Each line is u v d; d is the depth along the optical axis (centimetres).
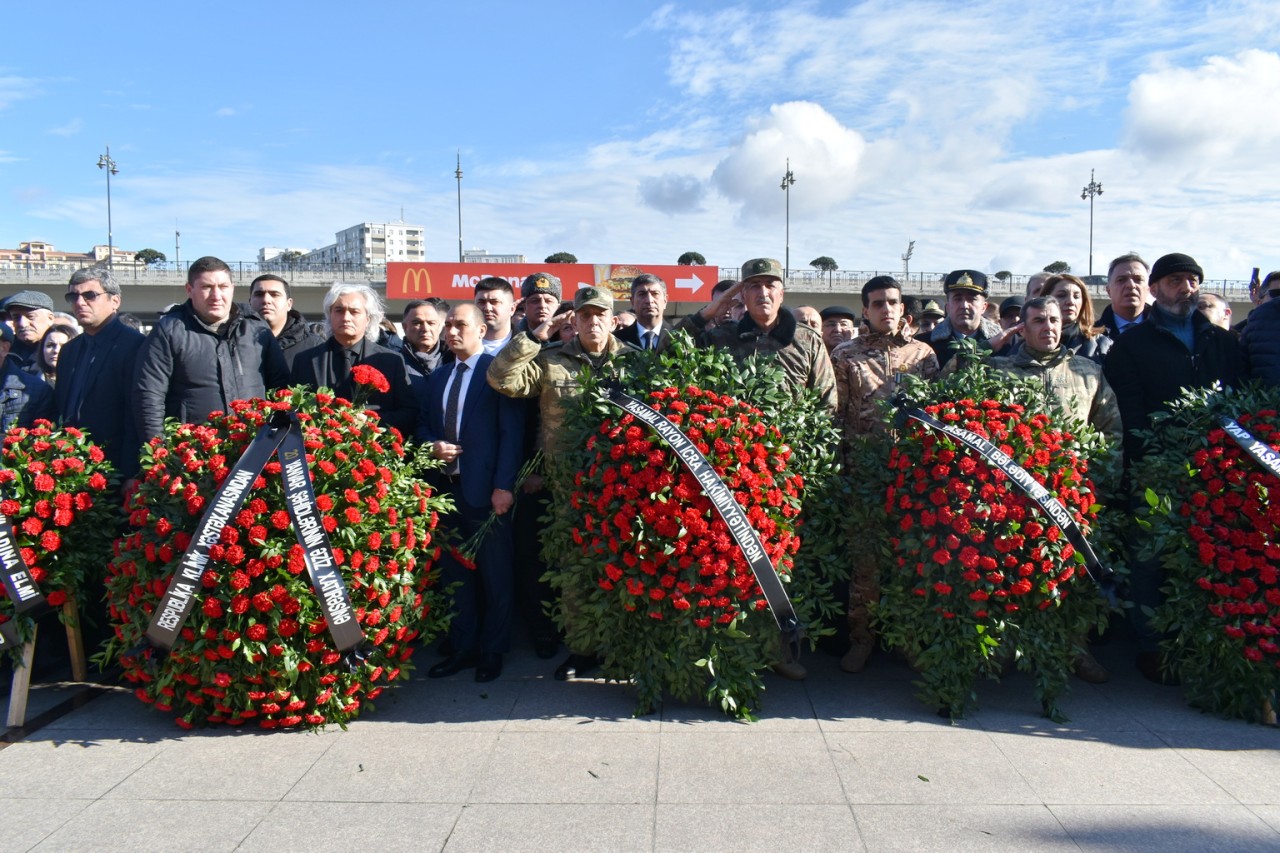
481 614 493
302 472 366
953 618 388
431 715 403
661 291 559
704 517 374
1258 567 384
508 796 320
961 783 329
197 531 357
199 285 461
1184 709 410
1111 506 466
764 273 463
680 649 388
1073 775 336
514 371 453
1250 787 326
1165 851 282
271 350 505
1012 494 379
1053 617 396
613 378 416
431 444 442
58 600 411
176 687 380
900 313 493
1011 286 3656
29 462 414
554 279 595
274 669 366
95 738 379
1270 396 416
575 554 414
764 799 316
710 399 391
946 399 412
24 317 676
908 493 398
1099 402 459
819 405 454
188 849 287
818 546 419
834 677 456
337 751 362
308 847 287
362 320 493
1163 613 408
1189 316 487
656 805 312
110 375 497
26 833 297
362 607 381
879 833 292
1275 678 384
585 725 388
